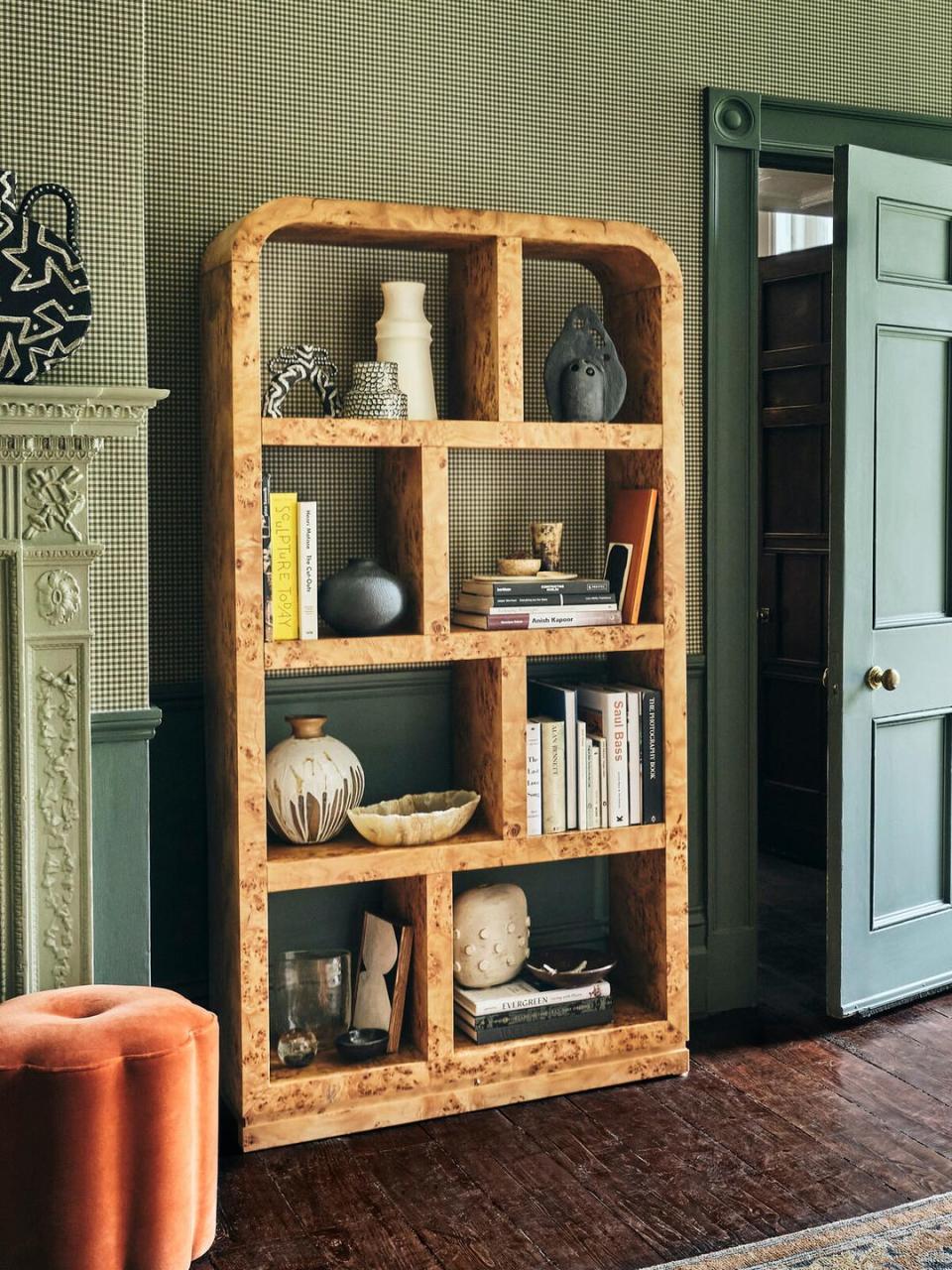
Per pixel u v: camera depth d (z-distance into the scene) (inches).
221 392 113.1
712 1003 144.2
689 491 142.8
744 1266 90.9
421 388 122.9
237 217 122.6
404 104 128.8
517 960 126.2
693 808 144.3
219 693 116.6
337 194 126.4
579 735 124.8
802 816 208.2
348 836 122.0
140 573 108.5
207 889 124.7
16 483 100.3
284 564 113.5
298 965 120.3
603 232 122.3
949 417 143.1
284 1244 95.6
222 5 121.0
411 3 128.6
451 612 129.4
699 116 141.9
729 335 143.8
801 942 169.6
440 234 117.0
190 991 124.3
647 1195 102.2
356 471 129.8
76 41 104.0
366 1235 96.8
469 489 134.6
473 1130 114.7
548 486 138.6
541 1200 101.8
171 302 120.5
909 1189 102.2
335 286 127.3
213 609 117.9
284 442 110.5
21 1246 85.4
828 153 149.1
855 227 131.2
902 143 153.1
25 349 98.7
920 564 141.2
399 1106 116.0
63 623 102.0
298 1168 107.9
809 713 205.2
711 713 143.9
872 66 151.0
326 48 125.3
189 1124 90.0
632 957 133.8
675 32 140.3
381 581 116.6
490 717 123.2
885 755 138.8
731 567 145.0
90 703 105.0
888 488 136.7
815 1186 103.0
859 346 132.4
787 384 203.5
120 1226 87.5
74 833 103.8
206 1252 94.7
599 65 137.2
